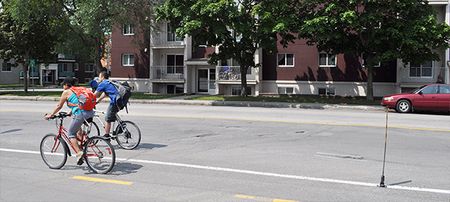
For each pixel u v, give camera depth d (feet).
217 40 96.07
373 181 23.86
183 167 27.14
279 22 86.69
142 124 49.65
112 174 25.17
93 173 25.41
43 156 27.17
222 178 24.31
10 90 149.07
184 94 123.24
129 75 138.41
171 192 21.38
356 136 40.93
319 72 116.57
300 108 84.38
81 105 25.86
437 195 21.21
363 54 93.86
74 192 21.42
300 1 93.40
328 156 30.99
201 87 130.72
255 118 56.85
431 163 28.91
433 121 56.03
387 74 111.75
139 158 30.07
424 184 23.31
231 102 92.38
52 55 131.13
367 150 33.55
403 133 43.19
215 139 38.83
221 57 99.50
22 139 39.06
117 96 33.19
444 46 84.38
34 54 125.08
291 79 118.93
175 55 134.31
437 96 71.77
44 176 24.77
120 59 139.44
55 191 21.61
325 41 93.09
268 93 119.96
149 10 114.32
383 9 83.56
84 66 246.68
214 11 83.41
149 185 22.72
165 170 26.27
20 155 31.40
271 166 27.53
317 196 20.83
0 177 24.61
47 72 230.89
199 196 20.68
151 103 98.27
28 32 118.93
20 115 59.98
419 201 20.20
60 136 26.55
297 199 20.29
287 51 118.52
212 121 52.85
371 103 90.43
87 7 105.91
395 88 111.04
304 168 26.99
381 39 84.48
